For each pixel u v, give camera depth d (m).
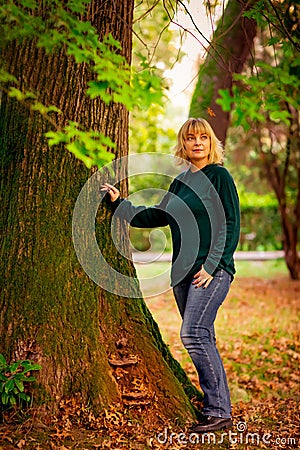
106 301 4.66
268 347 8.30
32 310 4.41
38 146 4.50
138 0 6.27
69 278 4.49
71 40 3.97
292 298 12.53
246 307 11.57
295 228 14.85
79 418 4.27
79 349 4.44
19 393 4.17
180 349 7.97
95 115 4.55
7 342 4.41
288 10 5.88
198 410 4.73
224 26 6.72
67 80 4.48
